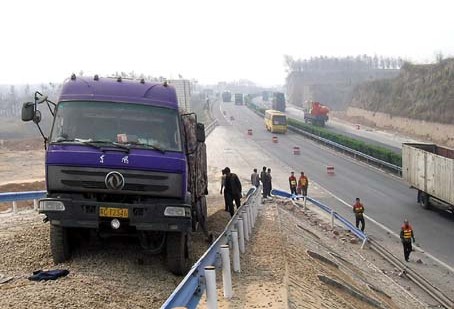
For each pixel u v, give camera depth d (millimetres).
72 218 9773
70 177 9773
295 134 70000
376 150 44688
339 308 11336
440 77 71812
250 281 11203
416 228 25406
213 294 8070
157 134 10289
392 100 82812
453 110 63438
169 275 10562
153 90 10734
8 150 52281
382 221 26781
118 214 9703
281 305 9562
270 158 47875
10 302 8164
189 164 11555
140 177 9812
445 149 29812
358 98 100625
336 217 24516
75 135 10164
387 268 19906
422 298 16859
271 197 28844
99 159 9742
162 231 10430
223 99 161000
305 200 28000
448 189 25688
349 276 16203
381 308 13492
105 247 11750
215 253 9875
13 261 10844
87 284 9266
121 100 10492
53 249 10453
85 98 10484
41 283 9227
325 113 77562
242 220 14250
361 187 35562
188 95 44156
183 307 6676
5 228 15320
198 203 14258
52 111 11523
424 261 20672
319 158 48969
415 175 29688
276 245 15227
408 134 70375
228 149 52938
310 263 14594
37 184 31312
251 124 83688
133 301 8914
